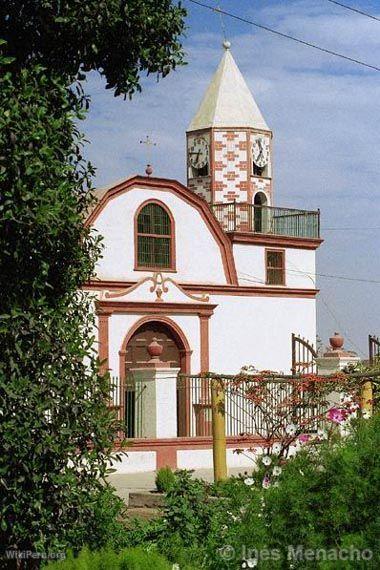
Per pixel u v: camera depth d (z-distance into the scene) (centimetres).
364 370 2272
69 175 1195
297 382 2012
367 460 923
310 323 4178
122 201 3625
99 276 3531
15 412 1080
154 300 3647
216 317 3872
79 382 1170
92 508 1180
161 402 2888
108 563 928
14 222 1061
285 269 4141
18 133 1056
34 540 1108
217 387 2088
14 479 1083
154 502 1827
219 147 4456
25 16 1163
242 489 1268
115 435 1216
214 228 3909
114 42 1207
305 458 990
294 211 4231
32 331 1105
